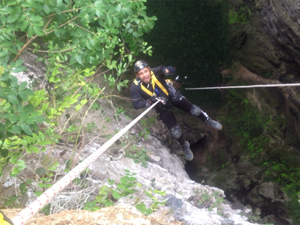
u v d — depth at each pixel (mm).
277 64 12008
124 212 2779
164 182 6375
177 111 12320
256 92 12898
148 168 6688
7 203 3688
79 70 4617
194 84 12781
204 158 12484
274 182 11008
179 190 6395
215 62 12781
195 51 12586
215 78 12836
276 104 12812
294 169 11672
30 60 7230
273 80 12633
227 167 12102
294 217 10234
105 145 1929
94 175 5309
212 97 12828
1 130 3301
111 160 6207
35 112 3395
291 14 8531
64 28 4258
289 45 10031
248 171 11711
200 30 12555
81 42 4227
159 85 5227
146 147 7980
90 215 2668
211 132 12633
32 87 6391
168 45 12453
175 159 8812
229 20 12531
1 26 3717
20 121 3256
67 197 4086
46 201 1318
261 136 12531
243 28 12414
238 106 12930
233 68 13055
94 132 6664
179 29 12492
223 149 12492
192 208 5684
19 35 6184
